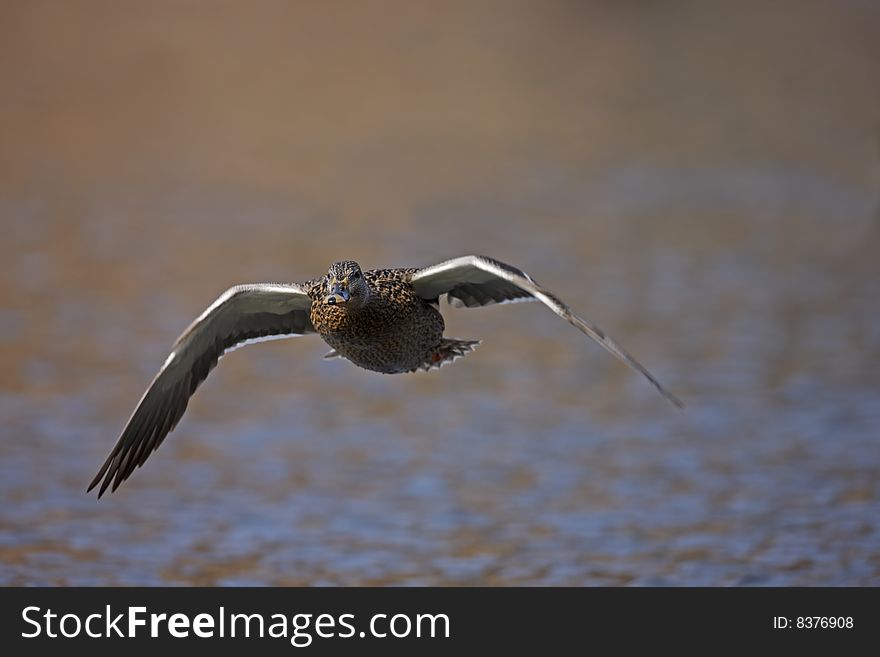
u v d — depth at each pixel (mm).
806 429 16453
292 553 12992
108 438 15977
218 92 40344
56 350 19266
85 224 27203
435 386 18422
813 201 30094
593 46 49656
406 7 53344
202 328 9484
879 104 40375
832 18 54219
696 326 21062
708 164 33812
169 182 31188
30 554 12875
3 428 16172
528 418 16984
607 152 35062
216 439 16312
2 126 35969
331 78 42469
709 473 15062
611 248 25953
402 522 13773
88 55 43812
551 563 12750
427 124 38188
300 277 23375
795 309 22031
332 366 19406
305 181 31531
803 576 12398
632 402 17641
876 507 13969
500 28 51594
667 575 12453
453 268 9023
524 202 29844
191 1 51375
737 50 49344
